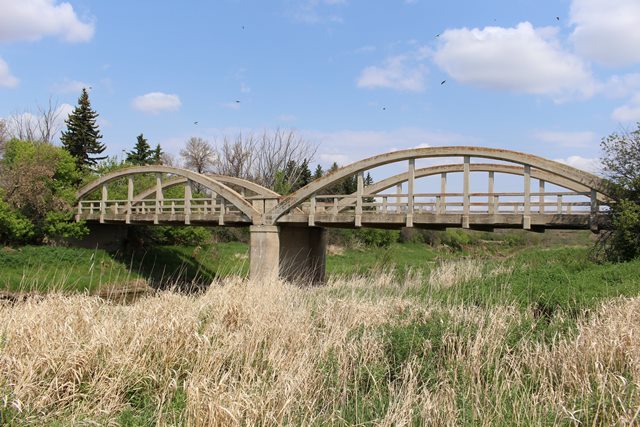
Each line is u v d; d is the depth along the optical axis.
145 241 40.56
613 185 19.56
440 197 22.64
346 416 6.52
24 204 33.03
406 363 8.12
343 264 37.06
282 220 26.62
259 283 11.86
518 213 21.27
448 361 8.00
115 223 35.06
